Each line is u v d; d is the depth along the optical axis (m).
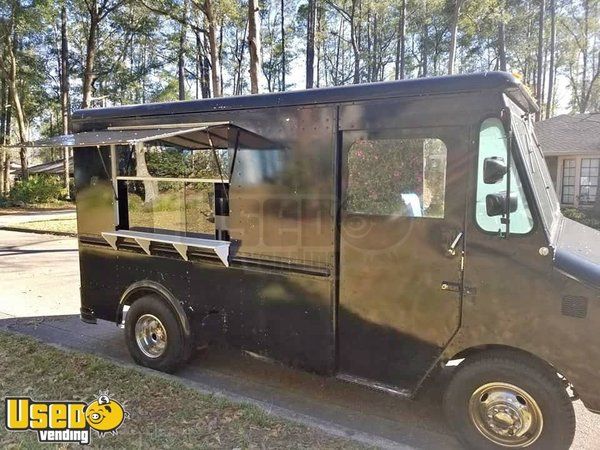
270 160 3.51
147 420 3.19
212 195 4.18
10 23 24.66
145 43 30.66
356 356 3.29
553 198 3.69
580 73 33.41
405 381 3.12
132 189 4.45
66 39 29.44
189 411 3.30
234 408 3.35
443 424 3.37
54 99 33.31
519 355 2.79
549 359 2.66
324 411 3.56
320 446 2.87
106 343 5.04
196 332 4.05
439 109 2.85
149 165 4.44
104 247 4.52
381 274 3.13
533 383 2.72
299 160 3.38
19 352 4.39
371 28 35.31
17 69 29.02
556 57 30.00
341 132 3.20
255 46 10.73
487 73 2.71
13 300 6.86
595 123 18.00
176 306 4.06
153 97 35.31
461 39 29.92
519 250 2.70
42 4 23.66
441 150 2.88
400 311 3.09
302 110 3.34
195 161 4.29
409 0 28.25
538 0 25.67
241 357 4.59
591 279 2.54
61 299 6.93
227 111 3.68
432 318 2.98
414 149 2.96
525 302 2.70
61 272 8.84
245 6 26.20
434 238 2.94
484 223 2.78
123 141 3.47
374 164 3.10
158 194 4.39
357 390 3.91
